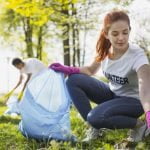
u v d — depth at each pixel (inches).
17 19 564.1
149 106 91.6
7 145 109.3
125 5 214.1
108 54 105.3
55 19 365.1
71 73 113.3
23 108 111.3
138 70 98.2
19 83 168.7
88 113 106.0
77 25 406.9
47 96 112.0
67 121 111.7
